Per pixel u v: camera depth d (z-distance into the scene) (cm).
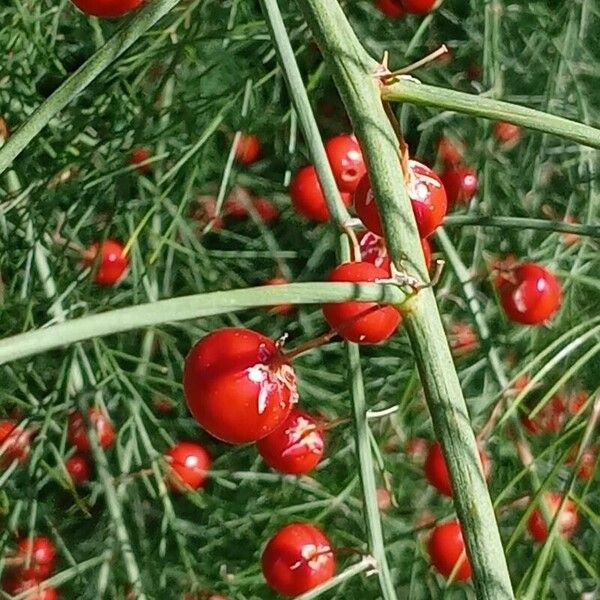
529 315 10
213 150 14
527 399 13
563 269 14
